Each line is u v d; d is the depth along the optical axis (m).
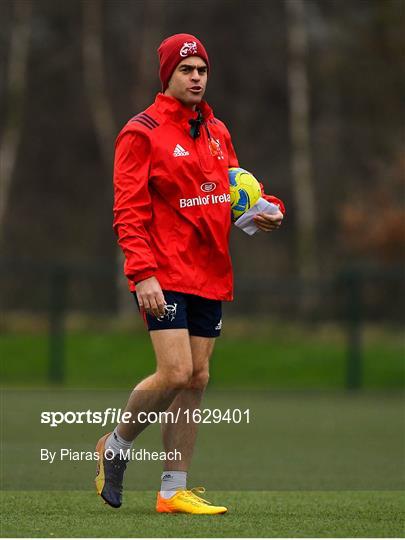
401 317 83.69
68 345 73.94
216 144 21.56
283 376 72.50
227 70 116.19
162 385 21.02
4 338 75.56
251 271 114.12
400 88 114.31
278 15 115.31
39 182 119.12
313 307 86.88
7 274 90.88
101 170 119.19
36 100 116.75
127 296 95.50
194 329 21.73
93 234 118.56
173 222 21.03
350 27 112.44
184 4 113.81
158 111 21.19
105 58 116.44
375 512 22.08
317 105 118.38
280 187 116.62
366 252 95.62
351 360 67.56
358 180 116.12
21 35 110.44
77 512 21.78
